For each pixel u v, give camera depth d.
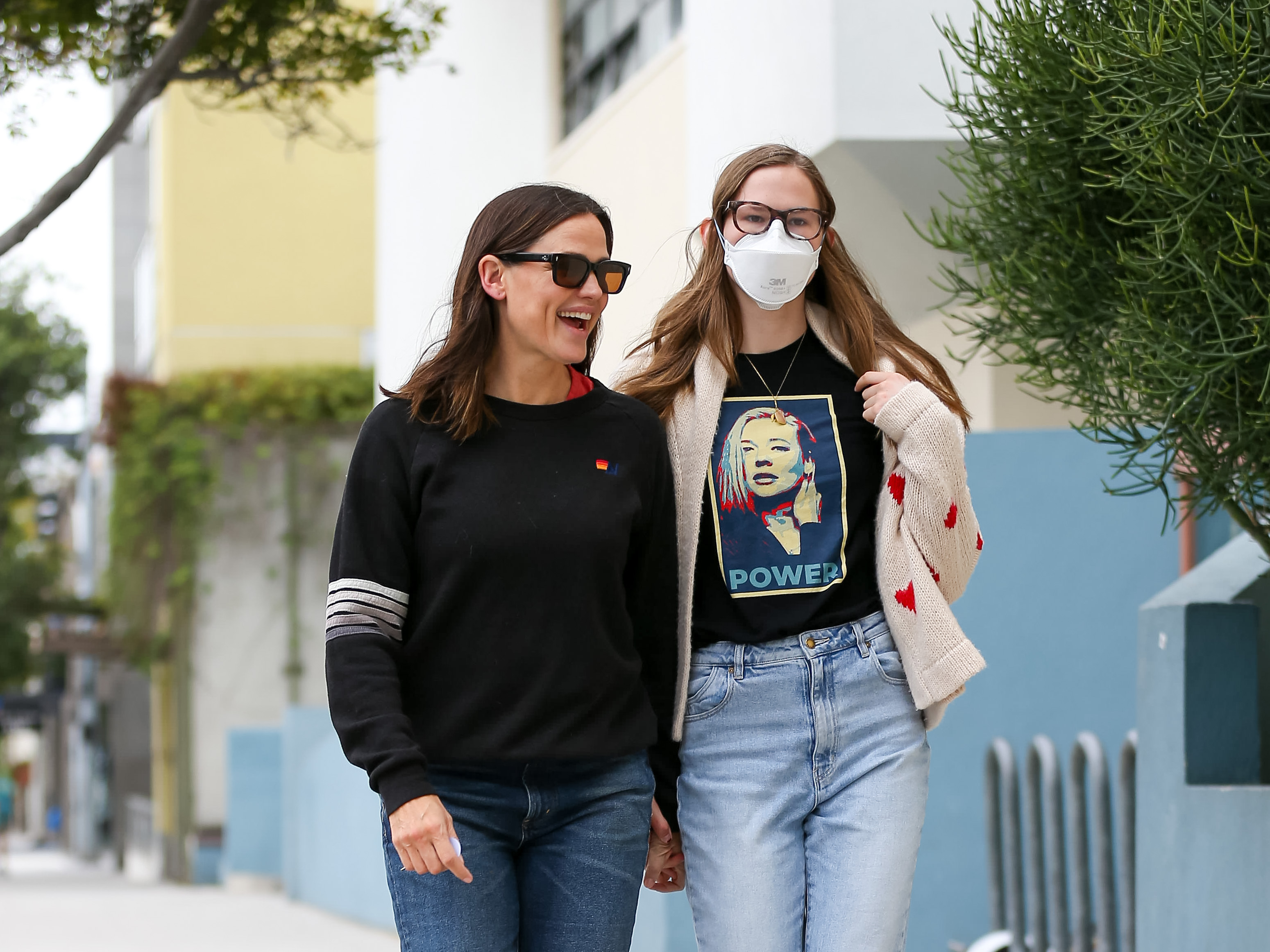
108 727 29.91
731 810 2.92
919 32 5.87
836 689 2.92
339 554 2.67
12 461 25.86
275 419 18.06
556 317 2.73
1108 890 4.99
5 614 26.48
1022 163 3.74
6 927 11.39
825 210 3.01
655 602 2.90
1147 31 3.26
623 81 8.71
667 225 7.75
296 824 14.00
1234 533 6.10
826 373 3.05
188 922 11.74
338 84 6.99
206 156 18.72
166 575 17.94
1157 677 4.40
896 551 2.94
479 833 2.68
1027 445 6.28
